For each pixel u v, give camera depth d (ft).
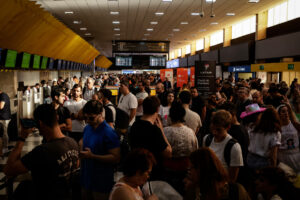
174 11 50.85
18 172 5.90
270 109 9.77
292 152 11.27
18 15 22.44
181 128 9.45
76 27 68.23
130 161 4.97
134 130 8.54
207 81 29.63
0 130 17.01
